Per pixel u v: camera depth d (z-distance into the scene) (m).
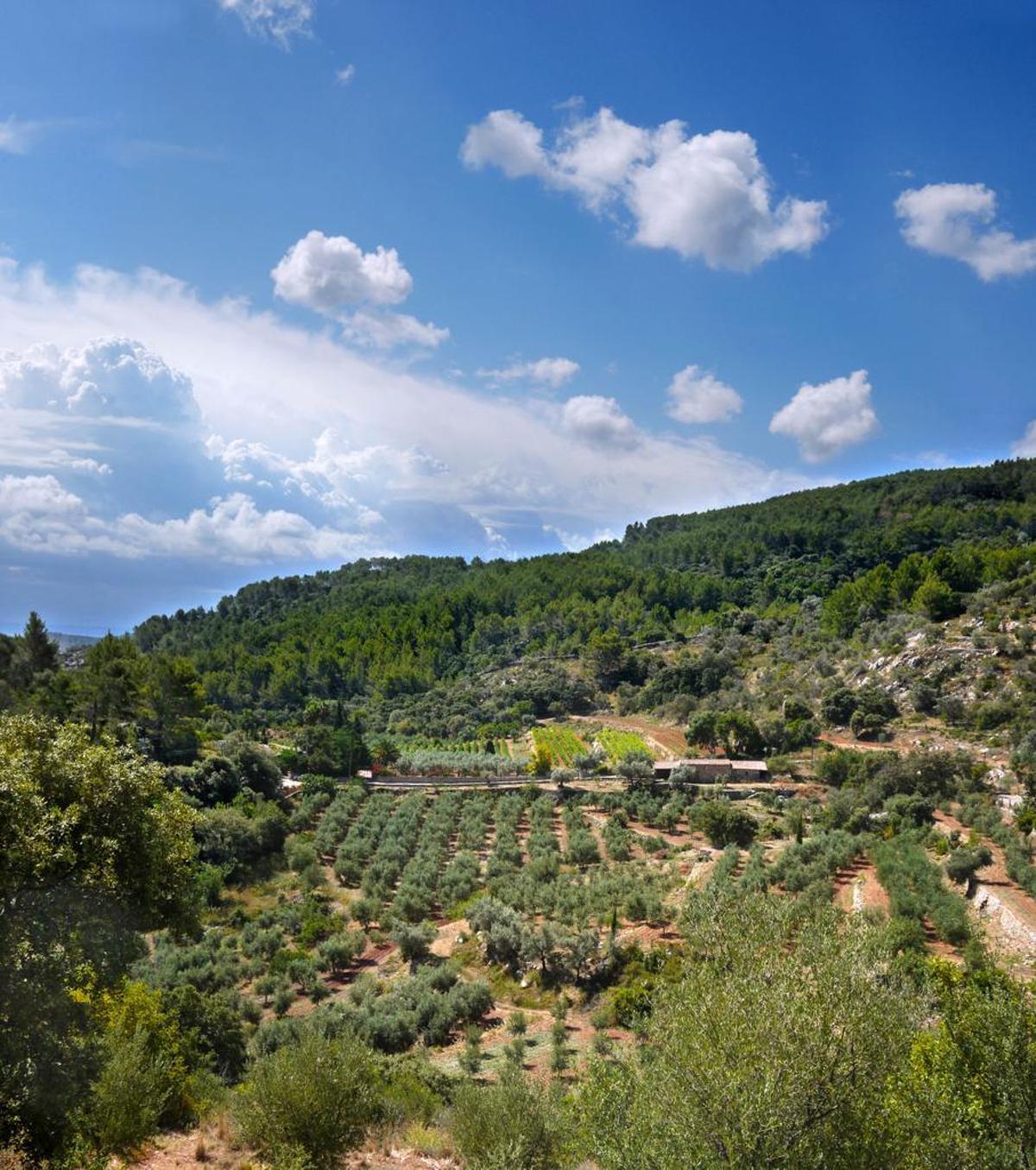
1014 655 103.19
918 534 188.88
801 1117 11.27
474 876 65.94
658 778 92.19
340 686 170.75
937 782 74.00
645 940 45.00
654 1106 12.22
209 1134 17.11
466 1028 38.66
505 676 161.38
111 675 81.06
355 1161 17.23
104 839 16.09
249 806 78.56
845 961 12.81
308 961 48.66
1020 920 37.44
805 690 117.44
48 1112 13.16
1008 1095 13.48
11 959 13.28
